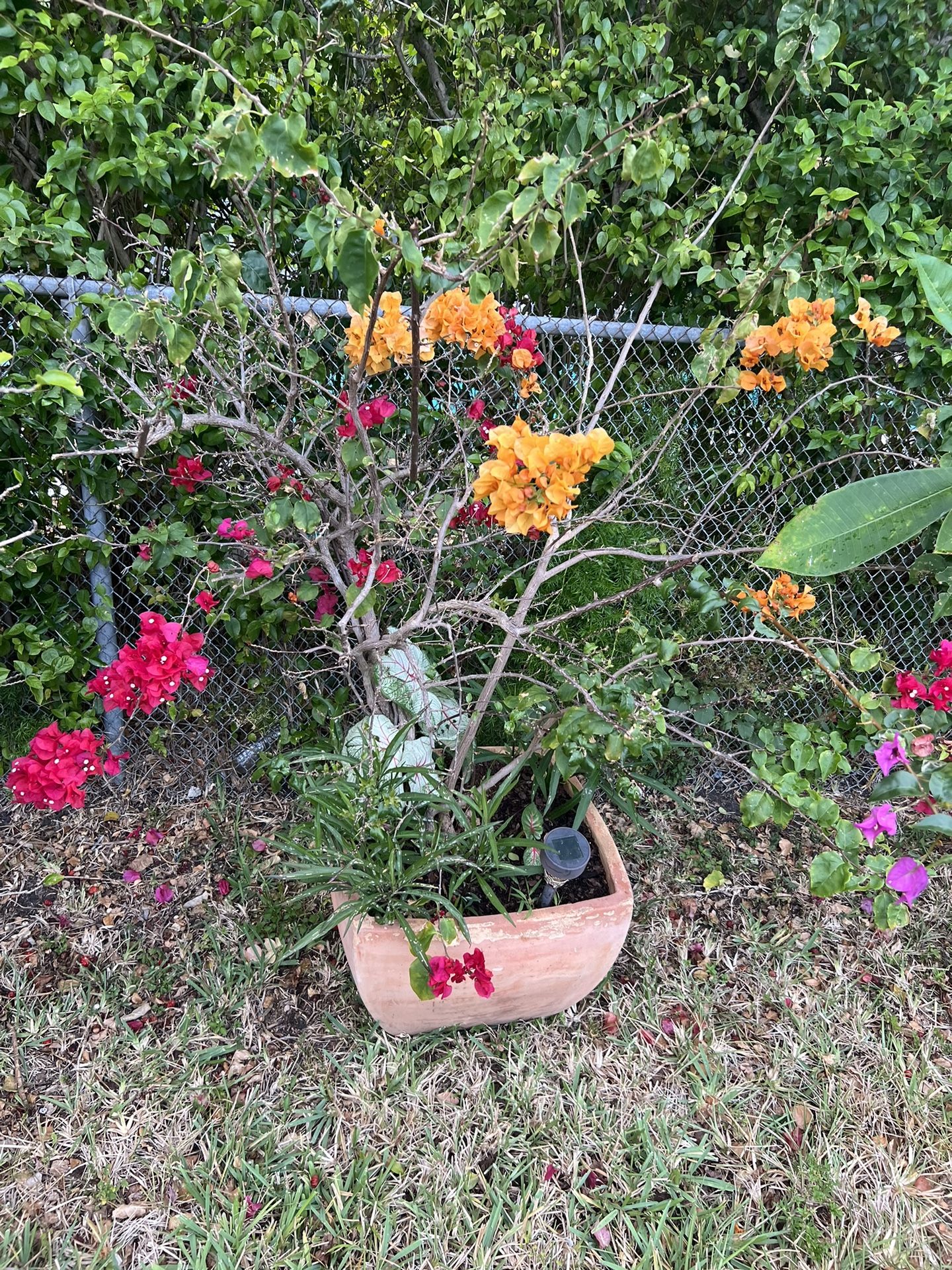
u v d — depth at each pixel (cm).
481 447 246
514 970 175
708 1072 192
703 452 285
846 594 307
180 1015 198
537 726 197
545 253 115
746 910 240
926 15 252
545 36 253
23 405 218
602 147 135
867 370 277
